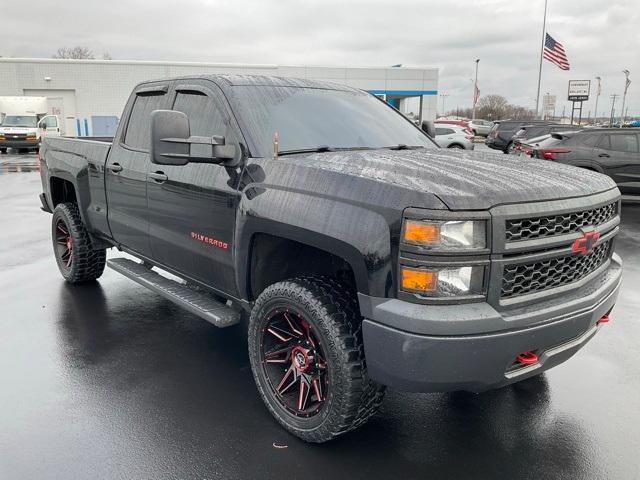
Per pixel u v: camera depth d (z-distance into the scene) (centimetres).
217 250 342
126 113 459
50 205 579
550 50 3284
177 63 3950
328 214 263
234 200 320
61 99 3903
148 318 480
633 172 1133
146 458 281
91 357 401
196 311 353
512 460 285
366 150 351
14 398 339
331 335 265
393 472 274
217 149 319
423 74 4381
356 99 416
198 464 277
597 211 286
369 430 311
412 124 437
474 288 239
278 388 307
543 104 4050
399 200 239
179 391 351
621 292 582
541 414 331
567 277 275
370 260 244
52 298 529
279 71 4047
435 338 230
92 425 310
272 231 292
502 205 240
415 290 234
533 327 248
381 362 245
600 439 305
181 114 313
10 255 696
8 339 430
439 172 268
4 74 3778
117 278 596
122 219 451
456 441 302
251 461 280
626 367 396
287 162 299
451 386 241
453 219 230
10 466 273
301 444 295
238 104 343
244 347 423
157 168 394
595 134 1159
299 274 327
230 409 329
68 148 535
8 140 2611
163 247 400
